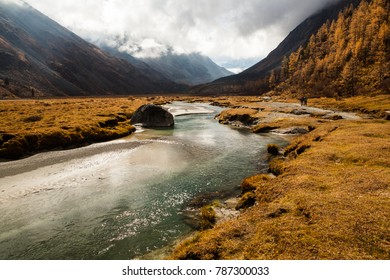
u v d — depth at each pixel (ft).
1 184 99.76
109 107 367.04
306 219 52.90
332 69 590.96
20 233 67.77
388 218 48.88
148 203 84.43
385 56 519.19
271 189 74.90
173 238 64.80
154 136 201.36
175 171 114.73
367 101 346.74
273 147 145.59
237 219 60.08
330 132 153.48
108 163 126.41
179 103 580.30
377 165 82.94
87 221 73.41
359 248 42.06
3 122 209.05
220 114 329.52
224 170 115.96
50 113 275.59
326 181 73.05
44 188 96.02
